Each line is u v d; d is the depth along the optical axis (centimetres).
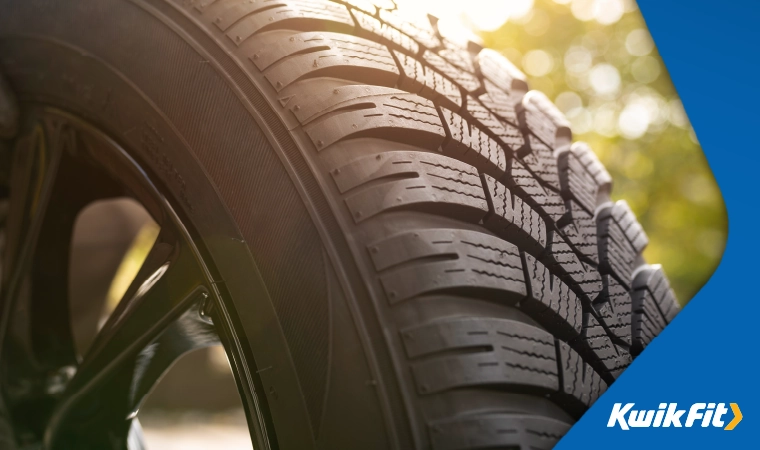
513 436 67
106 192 78
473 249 69
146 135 71
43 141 74
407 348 67
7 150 76
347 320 67
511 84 78
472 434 67
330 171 68
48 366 76
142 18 72
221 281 69
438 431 66
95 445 72
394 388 67
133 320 71
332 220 68
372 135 69
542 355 69
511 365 68
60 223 77
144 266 71
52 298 77
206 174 69
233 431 160
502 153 73
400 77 71
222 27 70
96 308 105
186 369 189
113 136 72
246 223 69
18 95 75
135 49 71
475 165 71
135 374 71
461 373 67
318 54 70
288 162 69
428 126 70
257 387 68
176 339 71
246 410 69
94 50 72
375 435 67
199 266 69
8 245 76
